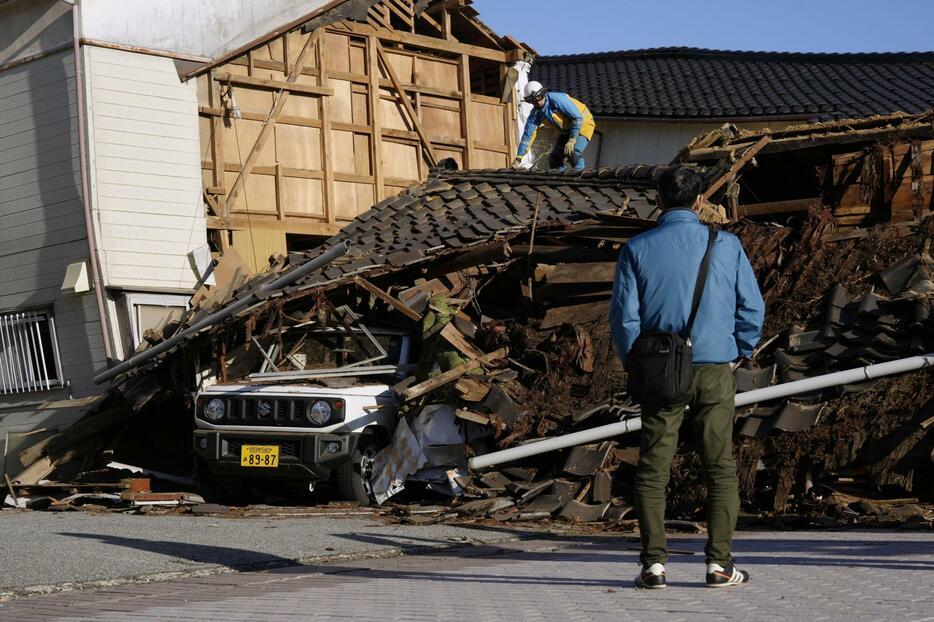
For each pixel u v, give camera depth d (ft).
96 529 33.22
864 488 35.45
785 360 38.58
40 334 60.34
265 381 43.73
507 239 48.24
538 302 47.29
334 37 69.26
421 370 43.62
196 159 62.08
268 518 37.42
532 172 55.67
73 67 58.59
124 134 59.57
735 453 35.86
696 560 23.04
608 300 45.75
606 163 89.97
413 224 52.95
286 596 18.94
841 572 18.85
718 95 89.97
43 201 59.88
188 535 30.83
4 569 24.02
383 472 41.55
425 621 15.03
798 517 32.73
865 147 50.37
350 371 44.19
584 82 97.19
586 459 37.60
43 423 59.26
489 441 40.91
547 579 20.01
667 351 17.84
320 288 46.19
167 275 60.54
